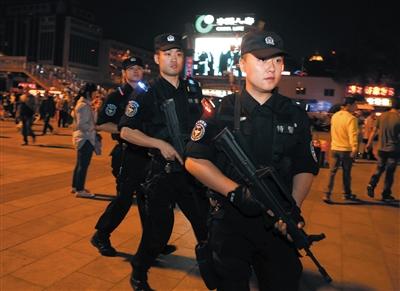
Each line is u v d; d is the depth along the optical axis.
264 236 1.93
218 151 1.98
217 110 1.99
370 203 7.12
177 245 4.37
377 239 5.09
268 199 1.82
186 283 3.48
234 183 1.87
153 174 3.08
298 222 1.86
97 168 8.62
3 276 3.41
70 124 20.27
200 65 26.45
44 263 3.70
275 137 1.94
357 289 3.63
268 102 1.98
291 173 2.03
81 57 129.25
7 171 7.73
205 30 26.30
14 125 18.55
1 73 60.06
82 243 4.23
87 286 3.32
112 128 4.13
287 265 1.97
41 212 5.20
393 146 7.20
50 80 52.47
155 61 3.23
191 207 3.12
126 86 4.25
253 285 3.49
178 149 2.93
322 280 3.75
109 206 3.92
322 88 45.50
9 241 4.16
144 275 3.22
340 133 6.88
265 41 1.89
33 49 132.38
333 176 6.91
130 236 4.52
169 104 2.93
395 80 42.97
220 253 1.98
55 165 8.63
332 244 4.78
